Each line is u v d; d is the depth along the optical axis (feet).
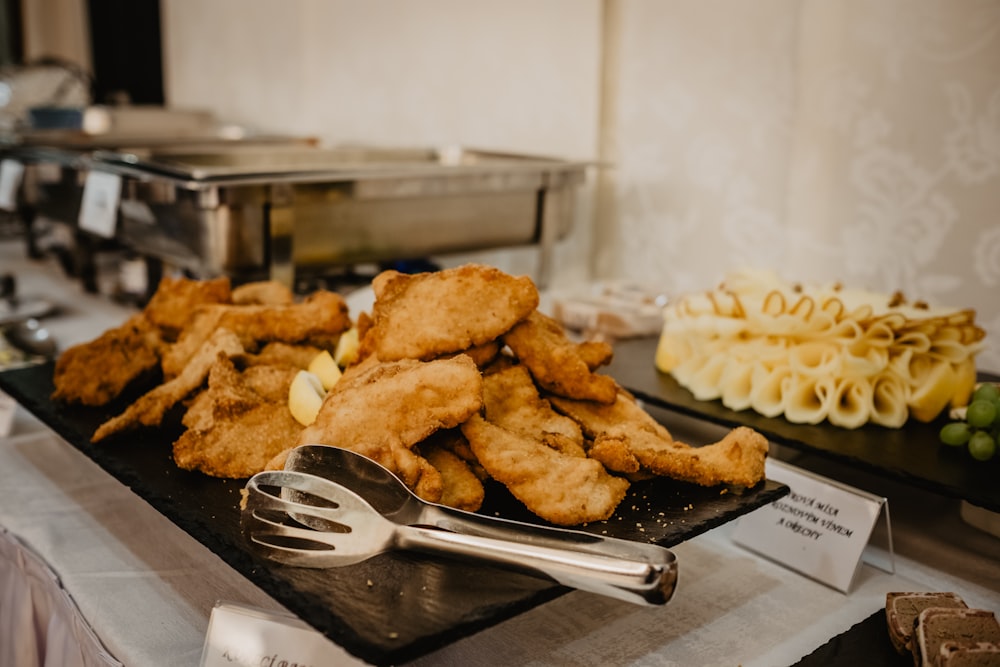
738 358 4.48
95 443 3.76
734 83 7.03
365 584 2.60
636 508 3.16
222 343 3.97
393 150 8.30
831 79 6.42
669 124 7.56
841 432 4.15
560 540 2.64
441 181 6.30
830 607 3.36
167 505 3.15
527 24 8.29
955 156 5.90
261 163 7.68
